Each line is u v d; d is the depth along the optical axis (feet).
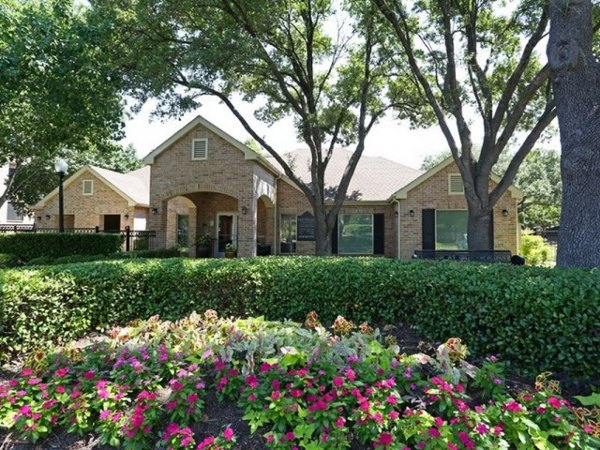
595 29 29.32
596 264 17.85
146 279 18.83
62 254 48.88
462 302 14.94
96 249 50.26
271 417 9.52
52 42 27.94
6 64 25.88
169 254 51.98
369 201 58.75
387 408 9.51
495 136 32.99
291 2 41.78
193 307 18.58
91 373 11.14
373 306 17.19
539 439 8.86
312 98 46.75
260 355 11.76
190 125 52.85
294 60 45.57
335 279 17.70
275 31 42.91
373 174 65.98
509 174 32.89
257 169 53.31
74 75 30.25
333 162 69.26
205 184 52.54
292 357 10.85
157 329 14.05
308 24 44.11
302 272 18.26
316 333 13.20
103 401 10.22
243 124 46.39
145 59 38.70
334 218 48.85
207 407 10.53
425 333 15.80
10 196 82.48
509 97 32.27
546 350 13.08
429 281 15.93
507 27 34.71
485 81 33.50
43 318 15.83
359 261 19.47
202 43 38.11
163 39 40.42
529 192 101.50
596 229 18.11
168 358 11.76
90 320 17.44
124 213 68.44
